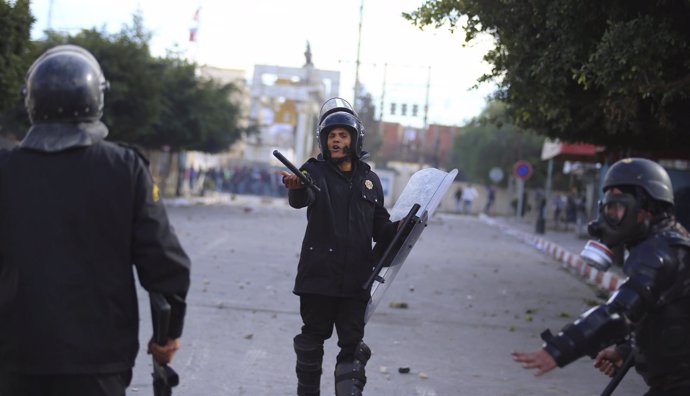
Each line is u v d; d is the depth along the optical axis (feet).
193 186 160.97
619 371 10.69
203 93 106.42
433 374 20.16
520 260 56.13
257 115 177.58
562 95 28.50
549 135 39.65
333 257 13.24
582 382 20.06
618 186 9.15
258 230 68.33
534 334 26.66
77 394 8.00
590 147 69.87
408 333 25.55
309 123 196.65
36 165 8.22
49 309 7.91
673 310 8.79
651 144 37.63
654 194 8.95
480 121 42.96
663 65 25.20
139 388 17.35
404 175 190.08
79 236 8.12
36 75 8.42
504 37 28.25
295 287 13.48
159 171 128.47
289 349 22.13
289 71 175.22
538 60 26.55
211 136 127.24
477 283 40.37
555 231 96.89
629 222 9.00
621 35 22.94
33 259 7.99
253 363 20.24
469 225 108.68
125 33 80.07
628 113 26.66
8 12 42.93
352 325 13.29
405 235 13.83
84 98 8.43
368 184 13.96
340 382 13.03
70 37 78.59
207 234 60.34
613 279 39.45
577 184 111.24
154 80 82.02
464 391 18.62
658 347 8.92
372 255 13.70
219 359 20.47
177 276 8.59
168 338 8.77
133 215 8.41
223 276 36.55
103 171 8.30
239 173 186.09
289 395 17.44
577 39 25.41
